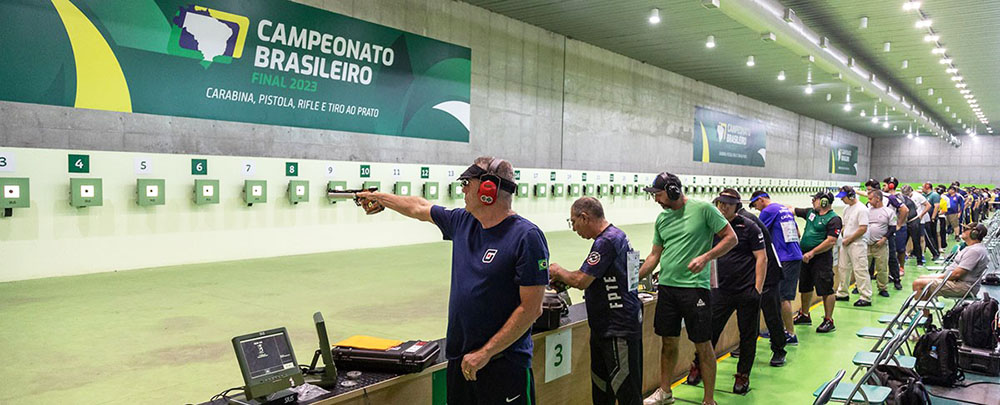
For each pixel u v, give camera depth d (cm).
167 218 663
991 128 2753
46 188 575
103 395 264
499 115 1111
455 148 1034
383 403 229
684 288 360
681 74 1602
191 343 353
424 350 246
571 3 1018
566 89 1251
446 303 481
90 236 606
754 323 412
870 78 1447
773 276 475
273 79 787
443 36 1002
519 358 224
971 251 611
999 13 990
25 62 591
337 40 853
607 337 315
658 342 420
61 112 615
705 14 1052
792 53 1316
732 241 351
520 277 210
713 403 372
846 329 611
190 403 256
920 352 451
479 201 218
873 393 313
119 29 651
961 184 3067
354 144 887
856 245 730
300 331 384
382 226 889
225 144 745
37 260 573
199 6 711
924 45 1216
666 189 358
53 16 607
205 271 634
